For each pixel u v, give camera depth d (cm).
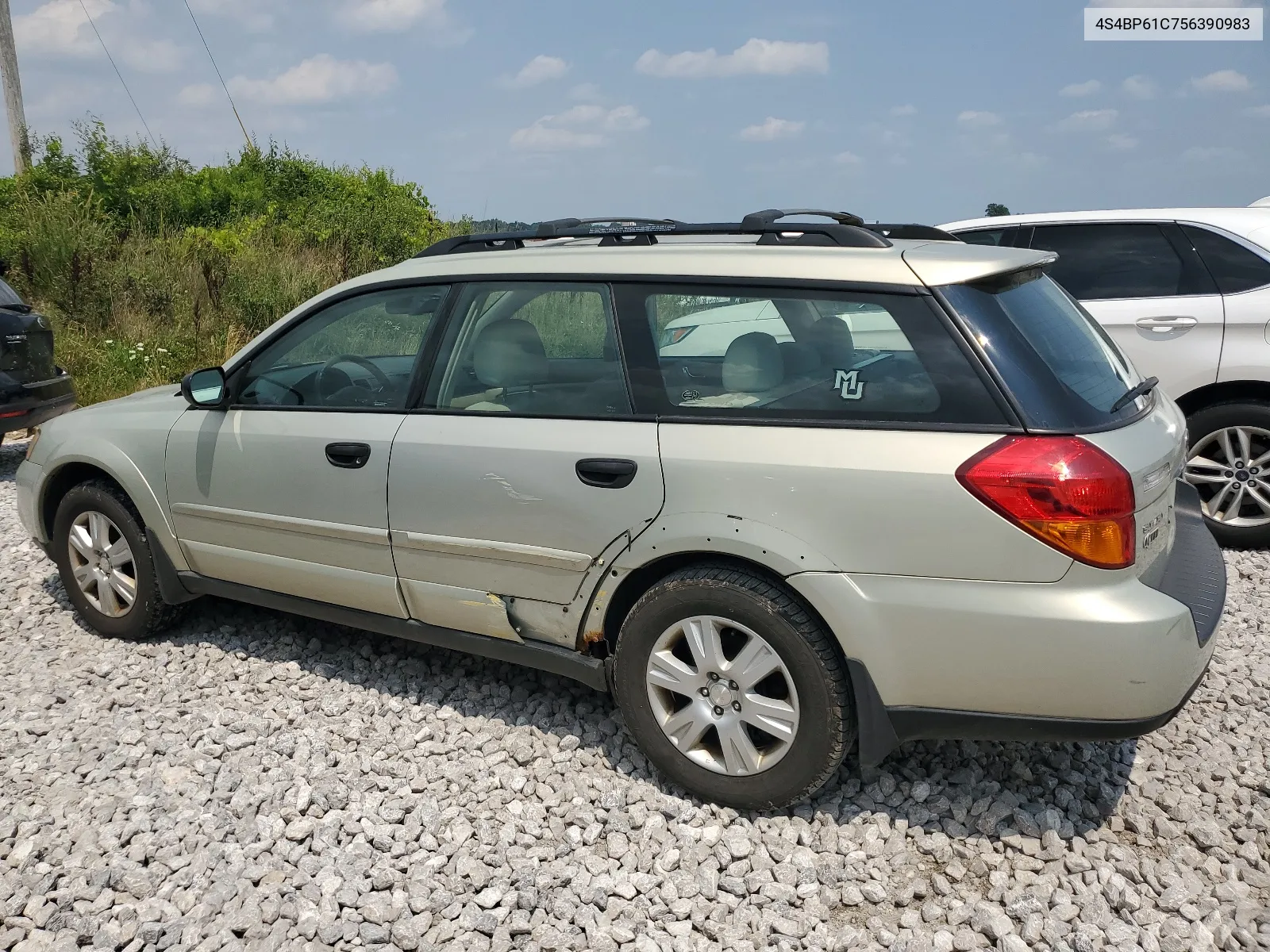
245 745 388
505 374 371
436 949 283
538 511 354
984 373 298
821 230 343
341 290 423
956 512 292
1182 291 595
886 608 302
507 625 378
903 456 299
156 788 361
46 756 384
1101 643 284
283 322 436
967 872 312
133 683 444
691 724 338
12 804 353
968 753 370
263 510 427
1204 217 600
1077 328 354
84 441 480
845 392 314
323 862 319
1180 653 291
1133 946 275
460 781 362
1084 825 330
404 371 400
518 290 375
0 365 847
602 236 389
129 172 1931
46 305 1292
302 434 412
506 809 346
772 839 325
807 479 309
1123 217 621
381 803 350
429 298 398
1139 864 307
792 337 324
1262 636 471
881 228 395
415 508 382
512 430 362
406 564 393
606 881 307
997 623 291
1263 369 571
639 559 338
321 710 417
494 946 284
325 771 368
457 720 406
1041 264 347
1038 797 345
